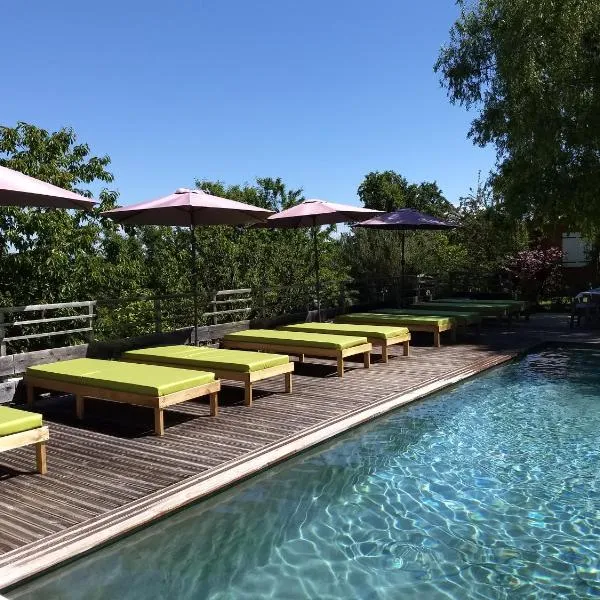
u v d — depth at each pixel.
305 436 5.84
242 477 4.87
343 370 8.80
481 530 4.20
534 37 11.36
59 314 11.09
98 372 6.63
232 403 7.14
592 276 19.67
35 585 3.44
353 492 4.81
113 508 4.17
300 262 18.27
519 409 7.18
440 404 7.42
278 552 3.89
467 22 14.25
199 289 15.78
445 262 18.19
